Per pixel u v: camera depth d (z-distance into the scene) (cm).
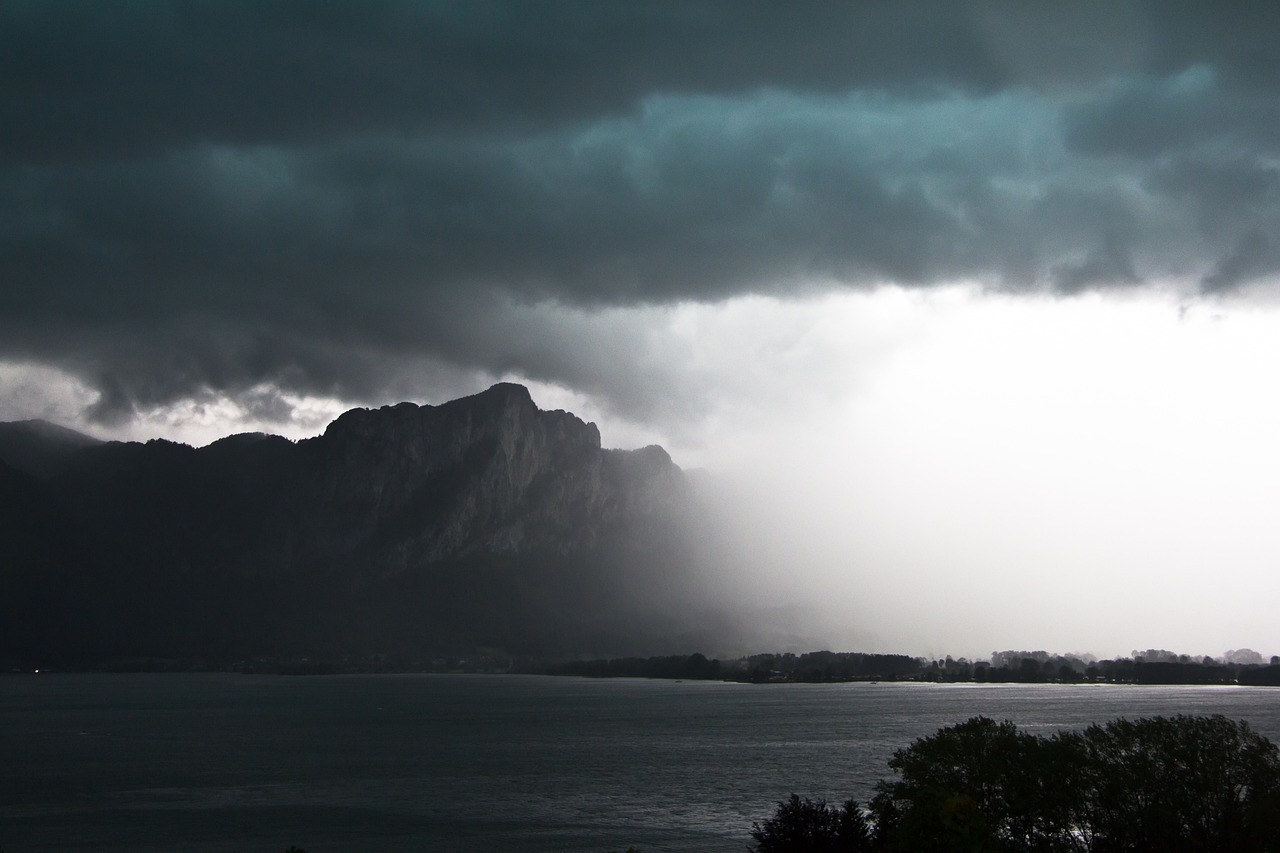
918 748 6312
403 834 11625
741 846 10544
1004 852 5009
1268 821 5528
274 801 14550
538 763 19888
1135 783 5759
